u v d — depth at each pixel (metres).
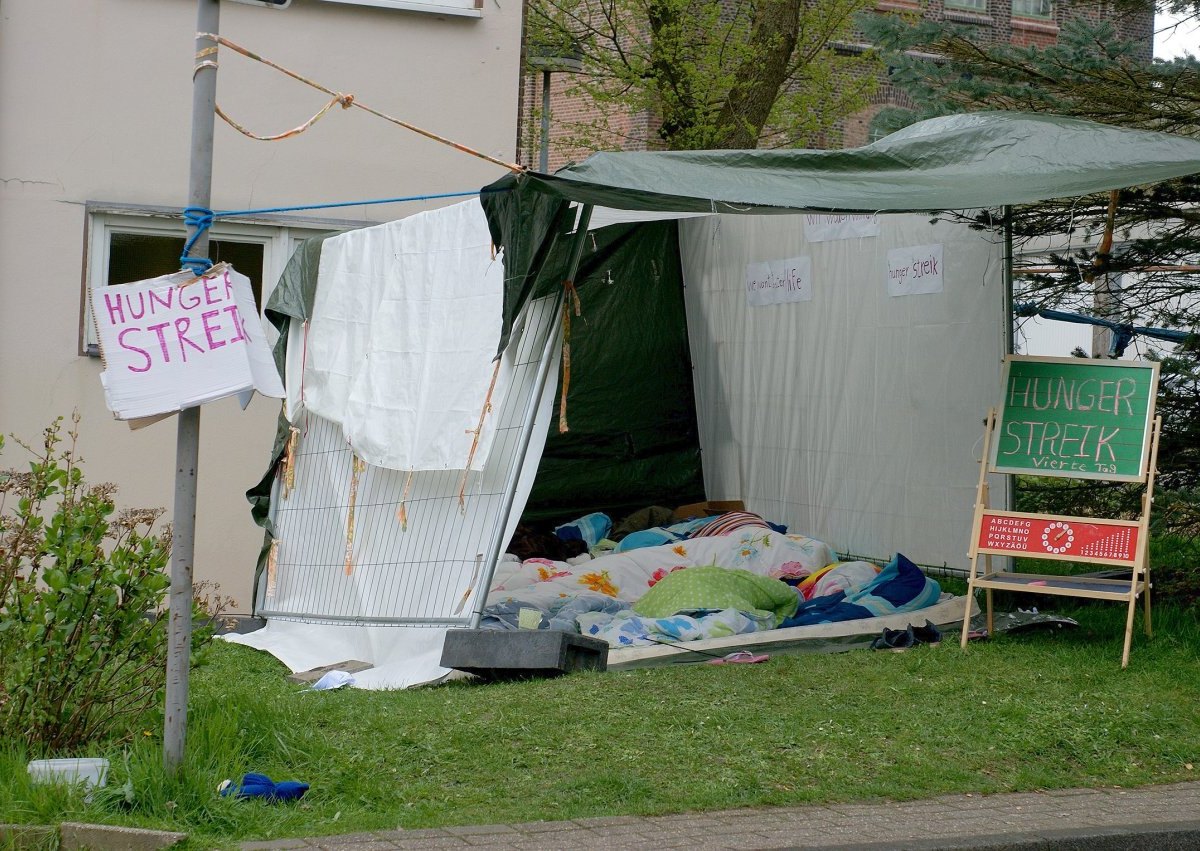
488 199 6.82
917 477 9.73
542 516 11.60
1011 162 7.02
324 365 8.39
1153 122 8.80
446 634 6.92
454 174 10.64
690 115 19.41
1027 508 9.04
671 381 12.03
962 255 9.34
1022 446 7.54
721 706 6.07
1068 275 8.91
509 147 10.77
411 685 6.98
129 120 9.94
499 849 4.36
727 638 7.37
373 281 8.12
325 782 5.07
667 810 4.85
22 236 9.68
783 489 11.15
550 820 4.71
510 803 4.92
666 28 19.02
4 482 5.74
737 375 11.62
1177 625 7.63
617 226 11.47
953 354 9.41
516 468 7.04
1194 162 6.76
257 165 10.20
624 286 11.73
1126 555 7.12
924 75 9.27
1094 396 7.47
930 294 9.60
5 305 9.64
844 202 6.33
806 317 10.81
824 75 19.80
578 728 5.73
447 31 10.62
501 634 6.80
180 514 4.81
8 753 5.11
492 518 7.21
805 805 4.97
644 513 11.45
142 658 5.49
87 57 9.84
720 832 4.60
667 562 9.38
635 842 4.46
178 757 4.80
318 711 6.02
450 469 7.25
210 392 4.71
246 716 5.51
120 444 9.84
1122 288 9.05
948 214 9.08
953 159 7.15
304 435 8.70
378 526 7.95
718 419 11.88
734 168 6.65
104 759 5.02
